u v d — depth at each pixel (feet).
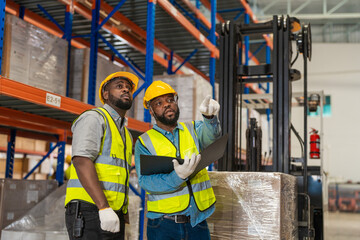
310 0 49.55
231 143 12.55
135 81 8.41
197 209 8.11
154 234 8.23
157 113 8.54
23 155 27.14
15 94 10.03
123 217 7.66
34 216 12.89
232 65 12.92
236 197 9.75
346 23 56.08
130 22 21.68
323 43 54.54
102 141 7.34
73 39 22.53
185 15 25.40
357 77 53.16
